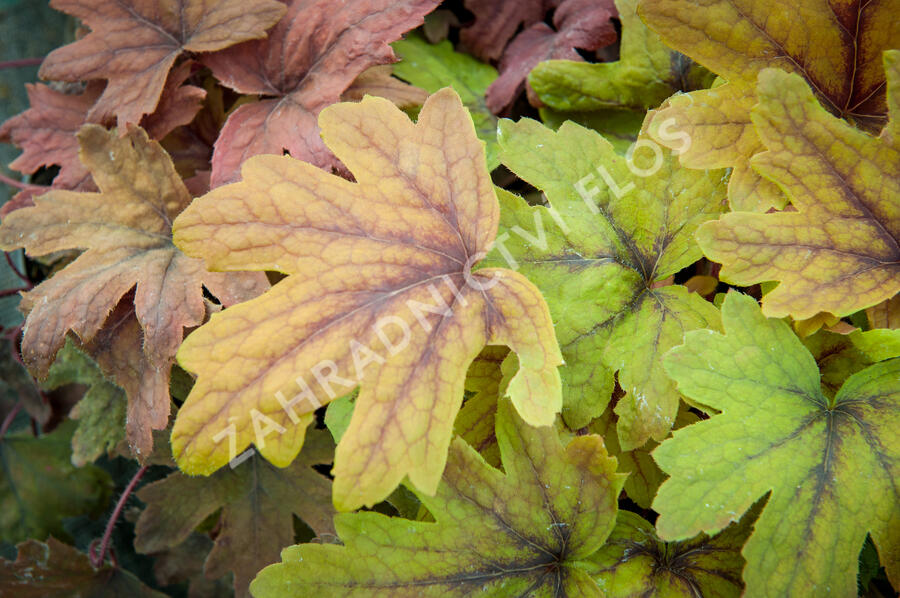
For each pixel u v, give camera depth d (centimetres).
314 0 41
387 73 43
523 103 44
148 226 41
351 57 40
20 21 51
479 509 36
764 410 35
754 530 34
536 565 36
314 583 35
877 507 35
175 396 43
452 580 36
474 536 36
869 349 36
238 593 44
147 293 39
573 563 36
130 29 42
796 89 35
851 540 34
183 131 44
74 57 42
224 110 44
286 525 44
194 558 50
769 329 36
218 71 42
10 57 51
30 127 43
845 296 35
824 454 35
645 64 41
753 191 36
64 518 53
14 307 51
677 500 34
